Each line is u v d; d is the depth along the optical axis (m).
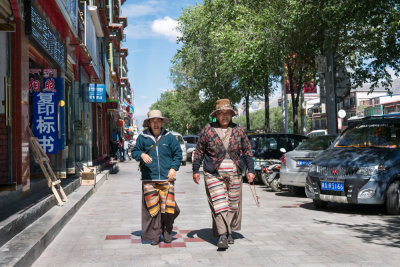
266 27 18.33
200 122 47.31
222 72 27.52
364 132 9.39
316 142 11.63
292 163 11.12
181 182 15.89
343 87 18.34
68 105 13.80
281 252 5.25
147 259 4.96
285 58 18.59
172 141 5.85
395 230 6.64
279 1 17.89
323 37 16.41
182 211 8.73
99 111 25.77
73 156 13.38
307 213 8.45
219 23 26.86
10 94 7.41
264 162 14.12
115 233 6.52
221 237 5.36
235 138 5.52
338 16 14.06
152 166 5.71
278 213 8.45
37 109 10.16
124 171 22.27
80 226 7.10
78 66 15.31
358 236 6.21
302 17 16.02
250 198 11.03
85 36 14.87
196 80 37.09
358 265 4.63
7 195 6.74
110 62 36.44
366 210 8.87
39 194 8.26
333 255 5.09
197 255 5.14
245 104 34.34
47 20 9.61
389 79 18.02
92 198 11.04
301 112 24.70
